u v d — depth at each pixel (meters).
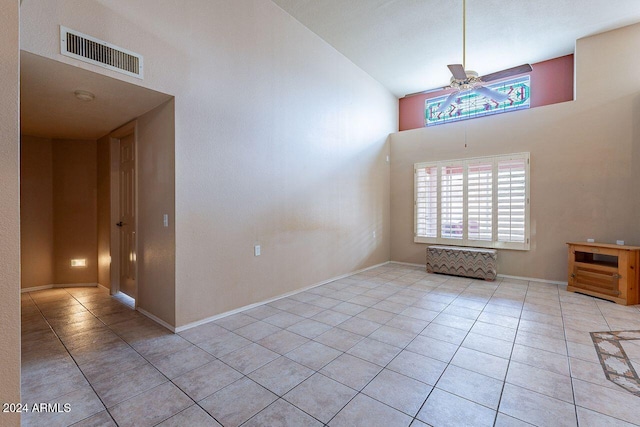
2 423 1.12
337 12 3.95
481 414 1.74
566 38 4.57
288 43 3.99
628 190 4.21
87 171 4.52
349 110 5.22
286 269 4.01
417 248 6.07
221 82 3.19
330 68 4.76
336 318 3.22
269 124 3.74
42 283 4.36
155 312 3.16
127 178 3.91
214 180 3.15
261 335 2.80
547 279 4.76
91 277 4.55
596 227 4.42
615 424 1.65
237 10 3.34
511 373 2.16
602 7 3.84
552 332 2.85
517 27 4.29
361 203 5.54
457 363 2.30
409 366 2.26
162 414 1.75
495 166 5.14
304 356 2.41
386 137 6.33
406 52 4.97
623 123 4.25
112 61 2.37
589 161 4.46
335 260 4.90
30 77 2.35
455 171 5.57
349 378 2.11
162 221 3.02
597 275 3.93
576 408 1.78
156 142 3.07
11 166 1.15
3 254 1.13
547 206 4.76
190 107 2.92
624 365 2.26
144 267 3.34
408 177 6.19
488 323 3.08
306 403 1.84
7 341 1.13
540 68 5.34
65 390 1.97
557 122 4.69
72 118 3.45
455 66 3.51
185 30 2.86
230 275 3.32
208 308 3.12
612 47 4.34
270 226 3.78
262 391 1.96
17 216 1.16
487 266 4.84
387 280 4.88
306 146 4.31
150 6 2.61
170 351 2.49
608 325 3.02
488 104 5.83
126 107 3.08
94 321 3.15
